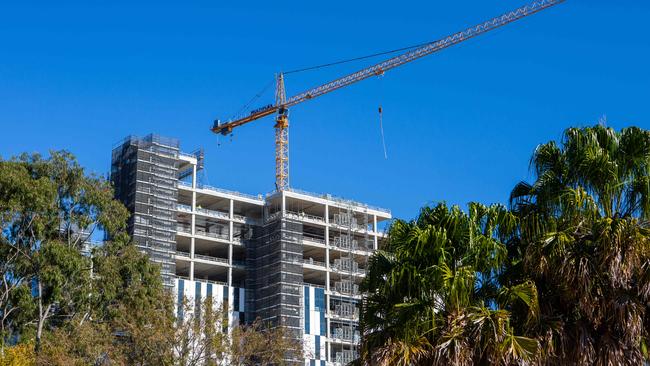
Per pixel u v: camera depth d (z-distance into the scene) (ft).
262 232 557.33
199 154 556.92
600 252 91.86
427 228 96.53
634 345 90.74
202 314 181.68
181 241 538.47
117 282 230.89
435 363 89.51
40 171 239.50
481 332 89.10
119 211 247.91
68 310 228.02
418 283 94.94
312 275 568.41
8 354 186.60
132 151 514.68
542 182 100.68
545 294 96.27
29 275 226.17
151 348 175.42
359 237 589.32
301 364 198.80
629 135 99.30
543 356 89.81
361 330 100.94
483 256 96.48
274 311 526.98
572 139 101.19
